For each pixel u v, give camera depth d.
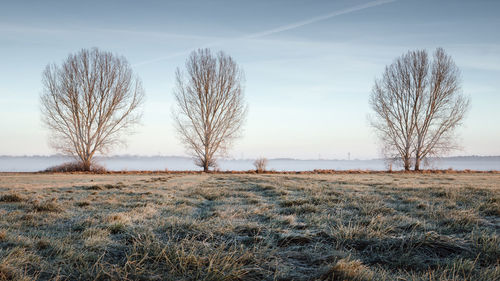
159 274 3.06
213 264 3.18
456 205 6.87
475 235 4.21
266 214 6.02
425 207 6.66
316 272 3.13
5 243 3.91
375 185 12.53
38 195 8.69
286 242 4.13
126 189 10.98
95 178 18.11
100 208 6.91
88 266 3.25
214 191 9.98
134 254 3.39
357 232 4.33
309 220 5.35
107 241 4.03
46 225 5.19
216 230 4.47
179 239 4.14
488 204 6.59
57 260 3.37
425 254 3.67
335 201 7.66
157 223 4.92
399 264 3.39
